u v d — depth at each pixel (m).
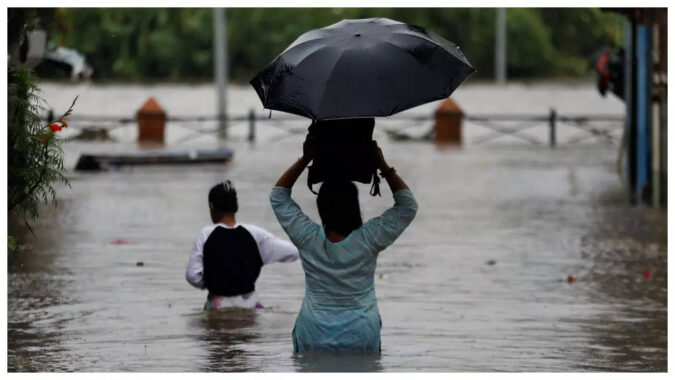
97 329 20.25
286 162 56.34
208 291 21.53
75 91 113.00
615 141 72.44
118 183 45.47
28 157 17.06
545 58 135.25
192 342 19.11
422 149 65.94
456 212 37.38
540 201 40.59
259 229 21.05
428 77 14.53
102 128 73.38
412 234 32.31
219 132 77.56
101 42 131.00
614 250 29.80
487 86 126.56
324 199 15.40
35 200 17.55
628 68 42.62
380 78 14.40
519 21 134.00
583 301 23.14
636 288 24.50
